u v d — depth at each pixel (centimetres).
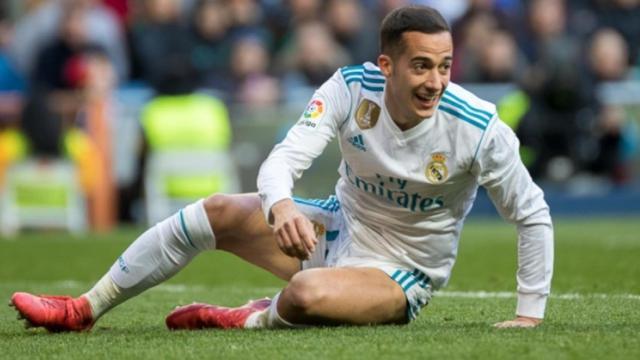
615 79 4519
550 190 4438
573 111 4403
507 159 1495
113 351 1380
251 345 1380
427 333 1438
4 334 1573
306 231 1435
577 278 2356
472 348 1332
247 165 4247
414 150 1495
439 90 1452
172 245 1563
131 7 5234
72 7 4428
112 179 4144
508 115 4394
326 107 1516
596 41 4606
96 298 1564
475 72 4506
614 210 4469
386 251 1546
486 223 4306
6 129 4134
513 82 4506
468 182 1523
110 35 4672
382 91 1498
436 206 1529
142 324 1689
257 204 1571
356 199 1559
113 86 4406
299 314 1478
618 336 1409
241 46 4525
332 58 4612
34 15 4844
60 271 2716
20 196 4066
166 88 4159
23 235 3888
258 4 4969
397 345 1355
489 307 1864
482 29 4650
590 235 3550
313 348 1347
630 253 2903
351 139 1519
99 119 4112
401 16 1449
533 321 1529
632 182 4503
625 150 4484
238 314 1549
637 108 4475
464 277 2444
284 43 4947
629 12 5028
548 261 1519
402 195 1520
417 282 1544
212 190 4172
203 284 2414
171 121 4134
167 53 4597
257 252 1586
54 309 1551
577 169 4450
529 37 4866
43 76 4381
